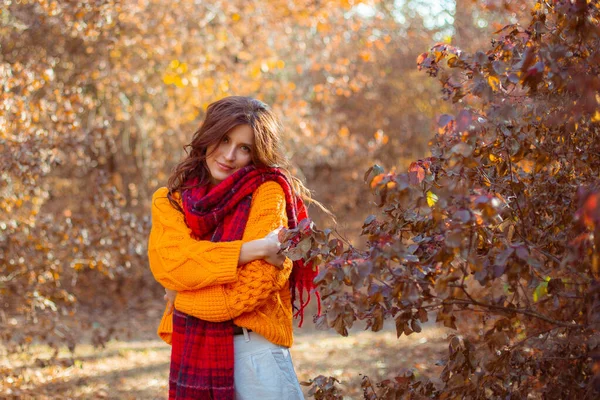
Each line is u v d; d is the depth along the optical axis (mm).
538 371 2729
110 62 8945
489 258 2184
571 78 2127
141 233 6078
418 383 2588
